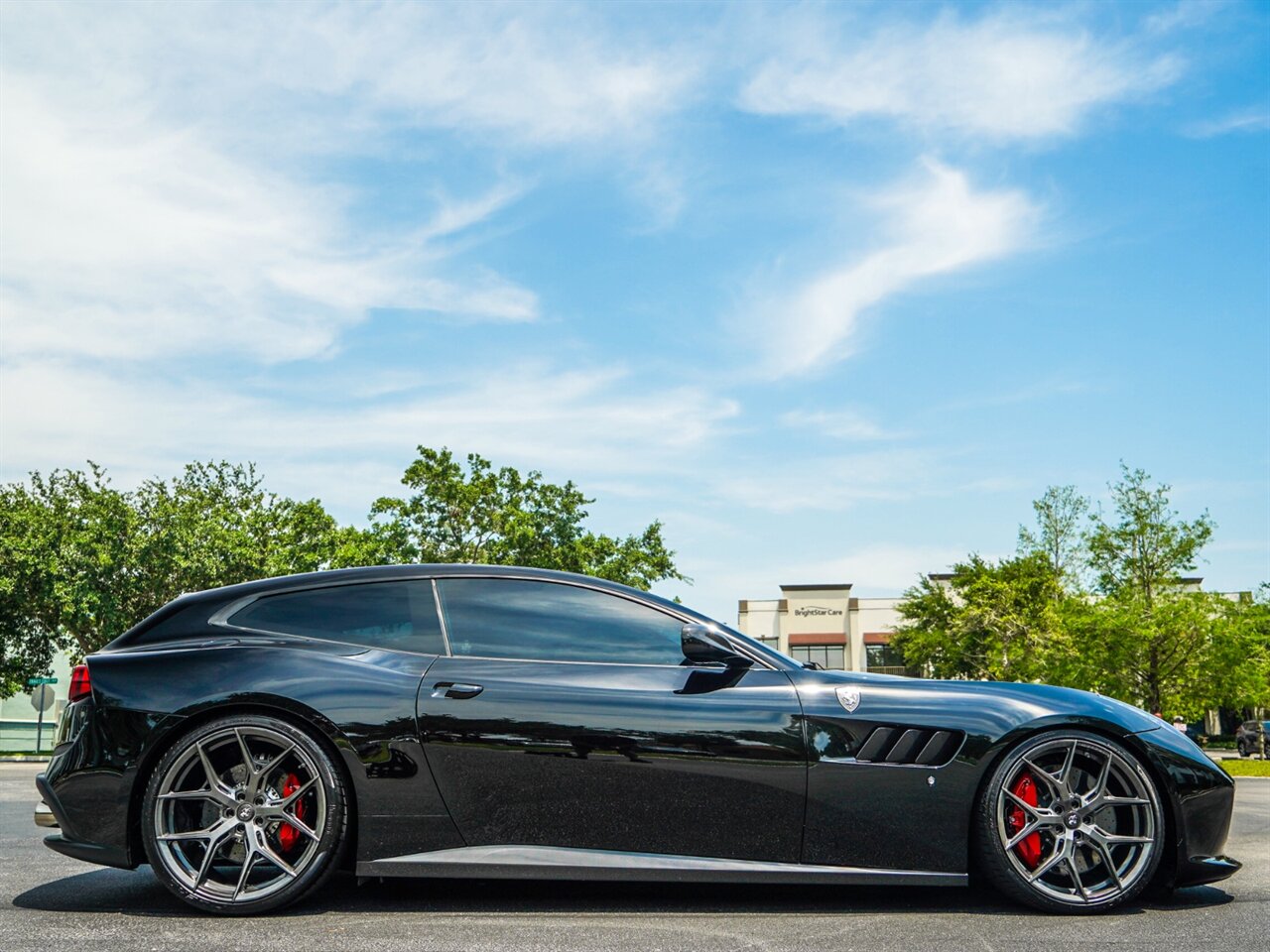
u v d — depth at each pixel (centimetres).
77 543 2917
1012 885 363
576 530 3262
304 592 400
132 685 372
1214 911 367
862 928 336
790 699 373
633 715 366
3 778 1381
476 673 375
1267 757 3519
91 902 380
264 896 354
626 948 307
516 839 362
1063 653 3334
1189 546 3158
